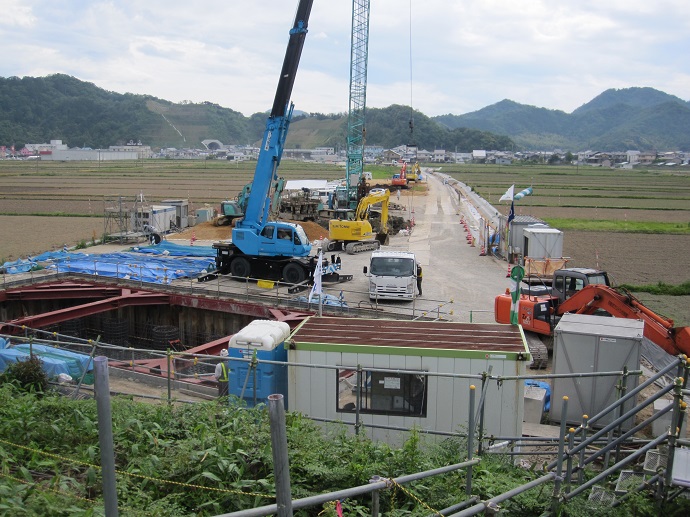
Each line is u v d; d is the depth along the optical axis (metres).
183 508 10.12
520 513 10.91
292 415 13.95
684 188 143.62
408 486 10.90
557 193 126.44
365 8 76.81
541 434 17.84
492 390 14.86
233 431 12.63
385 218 60.28
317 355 15.52
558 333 18.80
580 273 29.66
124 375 20.19
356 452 11.98
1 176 164.50
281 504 6.21
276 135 41.06
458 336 16.25
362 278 42.56
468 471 10.38
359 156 76.19
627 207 98.94
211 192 116.25
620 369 18.33
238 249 41.62
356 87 77.75
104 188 125.00
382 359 15.23
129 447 12.24
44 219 75.06
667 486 10.80
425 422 15.14
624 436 11.94
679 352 22.05
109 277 37.78
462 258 50.66
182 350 33.53
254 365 15.23
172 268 41.66
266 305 32.78
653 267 50.56
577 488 11.14
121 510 9.46
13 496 9.33
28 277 37.94
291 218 67.25
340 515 8.89
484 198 113.56
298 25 40.62
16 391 16.47
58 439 12.78
